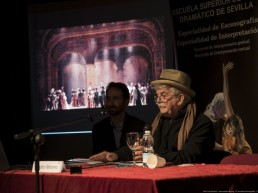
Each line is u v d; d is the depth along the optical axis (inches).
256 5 179.3
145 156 132.6
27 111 249.1
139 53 228.8
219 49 188.4
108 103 189.3
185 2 197.3
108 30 234.5
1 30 249.4
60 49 242.4
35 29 246.8
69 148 239.1
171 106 155.0
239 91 183.2
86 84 237.6
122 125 190.9
